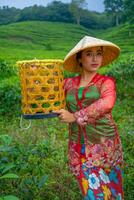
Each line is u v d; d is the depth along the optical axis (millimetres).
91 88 3246
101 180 3271
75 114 3150
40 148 5355
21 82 3127
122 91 10617
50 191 4375
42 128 7070
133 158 5223
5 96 9133
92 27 97125
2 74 13234
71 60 3428
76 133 3342
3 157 4051
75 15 95688
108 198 3291
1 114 8672
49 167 4996
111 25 97438
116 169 3355
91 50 3244
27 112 3115
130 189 4289
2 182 4320
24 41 57812
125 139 5754
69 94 3332
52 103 3096
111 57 3539
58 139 6590
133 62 12789
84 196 3305
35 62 3035
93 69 3268
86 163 3297
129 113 8547
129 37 55875
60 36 70375
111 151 3299
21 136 6387
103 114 3162
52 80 3074
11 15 117438
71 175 4668
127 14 62969
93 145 3287
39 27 74875
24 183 4227
